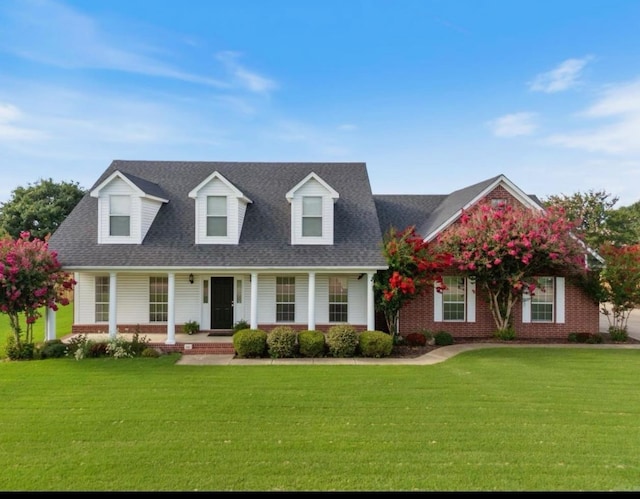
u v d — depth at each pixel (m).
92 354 13.30
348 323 17.23
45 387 9.70
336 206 17.72
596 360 12.63
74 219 16.62
